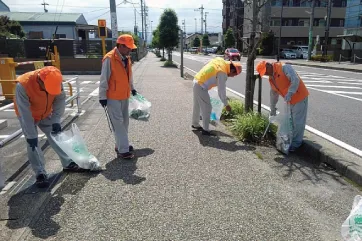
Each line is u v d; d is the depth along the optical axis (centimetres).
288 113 446
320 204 313
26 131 327
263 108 784
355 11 2992
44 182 344
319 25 4925
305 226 274
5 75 872
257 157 435
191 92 1006
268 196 325
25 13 3716
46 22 3388
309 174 386
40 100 334
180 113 696
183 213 292
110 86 407
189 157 431
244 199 318
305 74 1762
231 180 361
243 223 277
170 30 2556
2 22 2764
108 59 401
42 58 1853
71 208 300
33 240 252
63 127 592
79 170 385
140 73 1741
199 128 570
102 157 430
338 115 719
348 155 415
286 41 4953
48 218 283
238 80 1516
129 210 296
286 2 4819
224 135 536
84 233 262
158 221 279
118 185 347
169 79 1416
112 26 1577
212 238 256
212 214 290
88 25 3638
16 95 322
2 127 611
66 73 1806
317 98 948
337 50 3047
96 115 703
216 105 588
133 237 256
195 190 336
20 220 280
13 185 352
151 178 365
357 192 340
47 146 480
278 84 452
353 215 233
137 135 530
